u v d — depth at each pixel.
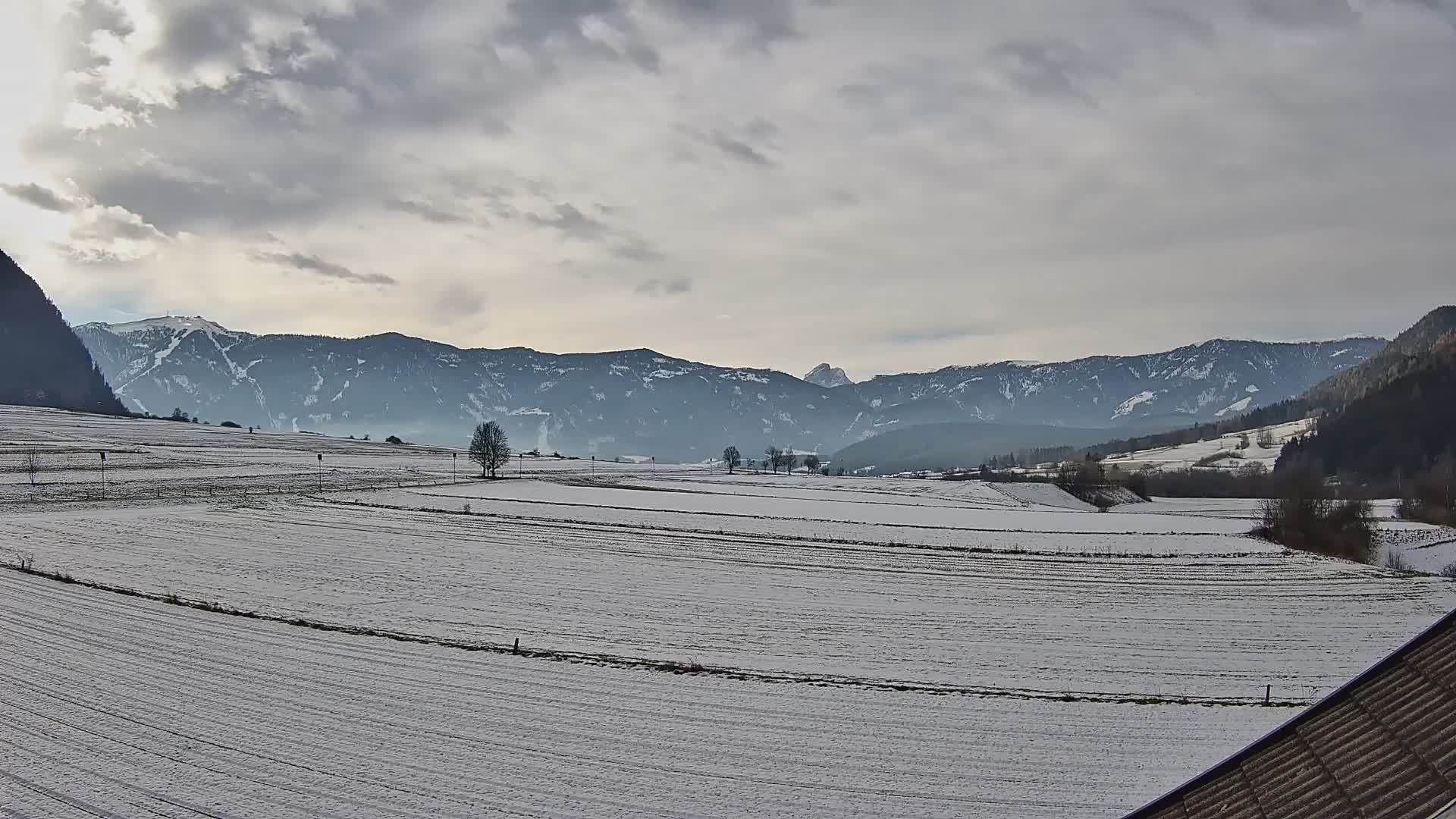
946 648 41.75
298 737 28.67
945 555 67.31
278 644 39.22
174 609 45.06
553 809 24.19
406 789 25.09
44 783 24.98
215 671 35.19
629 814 24.03
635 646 40.97
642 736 29.53
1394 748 13.43
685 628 44.72
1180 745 29.66
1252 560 65.81
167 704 31.45
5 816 23.00
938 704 33.38
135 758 26.80
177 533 69.69
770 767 27.30
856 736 29.92
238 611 45.09
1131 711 32.97
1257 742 15.48
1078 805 25.06
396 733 29.27
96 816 23.11
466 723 30.28
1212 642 43.34
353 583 53.72
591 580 56.31
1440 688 13.62
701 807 24.56
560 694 33.50
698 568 60.91
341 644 39.53
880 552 68.44
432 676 35.19
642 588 54.28
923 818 24.19
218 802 24.02
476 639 41.41
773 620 46.69
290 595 50.06
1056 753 28.80
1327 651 41.94
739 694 34.00
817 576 58.97
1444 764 12.56
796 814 24.27
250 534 70.56
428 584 54.03
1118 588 55.94
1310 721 15.04
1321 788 13.74
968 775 27.00
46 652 37.25
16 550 60.81
